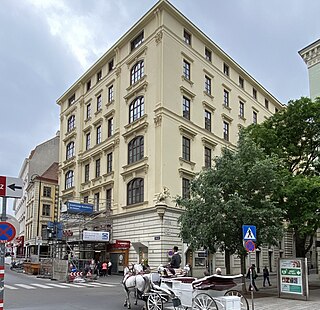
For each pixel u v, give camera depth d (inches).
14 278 1234.6
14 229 412.8
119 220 1374.3
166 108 1275.8
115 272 1339.8
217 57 1595.7
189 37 1460.4
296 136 924.6
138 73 1424.7
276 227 700.7
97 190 1572.3
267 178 713.6
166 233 1187.9
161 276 519.5
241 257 733.3
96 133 1658.5
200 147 1412.4
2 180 421.7
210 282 442.0
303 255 922.7
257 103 1862.7
